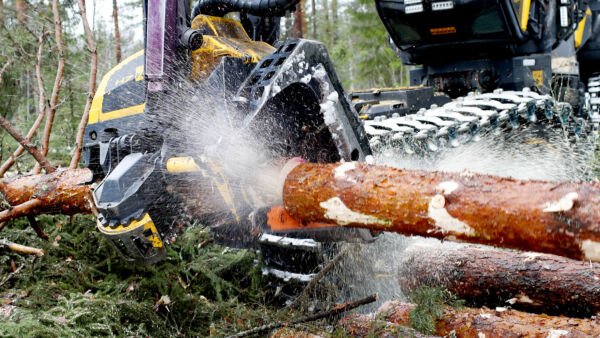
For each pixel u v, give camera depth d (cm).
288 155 281
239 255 369
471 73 536
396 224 207
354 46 1206
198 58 316
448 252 300
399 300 312
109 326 284
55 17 444
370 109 429
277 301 349
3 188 369
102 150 304
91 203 322
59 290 337
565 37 544
